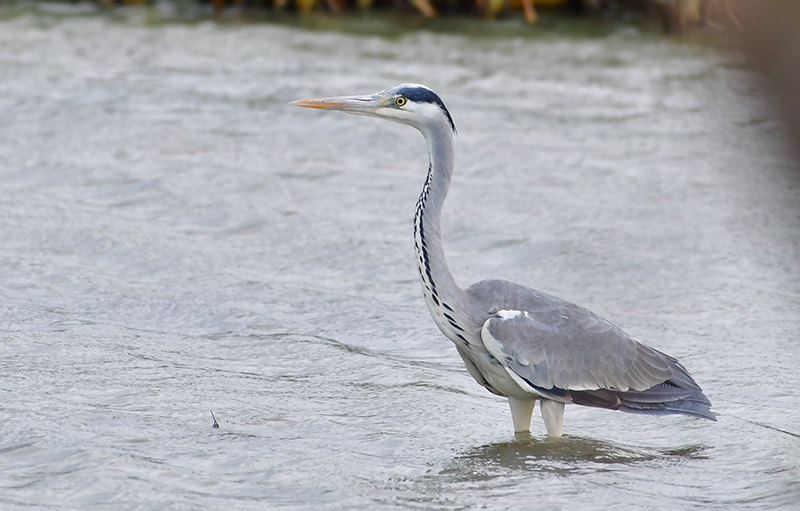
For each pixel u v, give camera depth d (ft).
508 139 59.77
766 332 35.55
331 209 48.75
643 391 27.40
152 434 25.70
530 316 26.99
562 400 26.81
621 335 27.53
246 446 25.17
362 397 29.60
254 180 52.34
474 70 73.82
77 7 91.76
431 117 28.35
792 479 24.13
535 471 24.63
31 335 33.04
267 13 90.27
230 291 38.45
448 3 90.89
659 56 78.18
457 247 44.65
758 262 43.11
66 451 24.11
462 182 53.06
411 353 33.68
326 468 23.90
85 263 40.52
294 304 37.60
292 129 61.11
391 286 39.91
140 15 89.04
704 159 56.39
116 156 55.06
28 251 41.39
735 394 30.35
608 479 24.16
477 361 27.94
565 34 84.84
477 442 26.86
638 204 50.01
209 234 44.93
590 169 55.16
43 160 53.93
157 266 40.63
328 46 79.20
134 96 66.23
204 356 32.45
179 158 55.21
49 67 72.13
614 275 41.45
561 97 68.28
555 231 46.32
